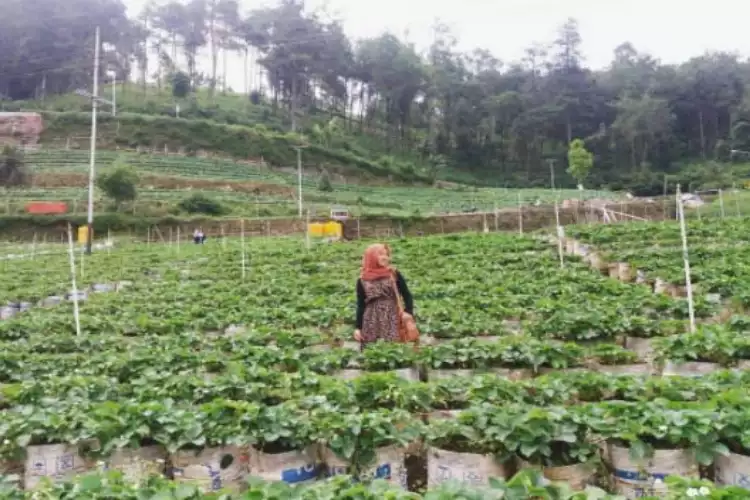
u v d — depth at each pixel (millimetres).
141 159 93312
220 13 151125
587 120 142500
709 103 138750
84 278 28422
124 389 8930
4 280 28812
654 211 59969
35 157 91312
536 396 7531
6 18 136875
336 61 141250
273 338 12781
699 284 16516
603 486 6254
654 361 9977
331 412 6750
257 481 5258
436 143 135750
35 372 10648
